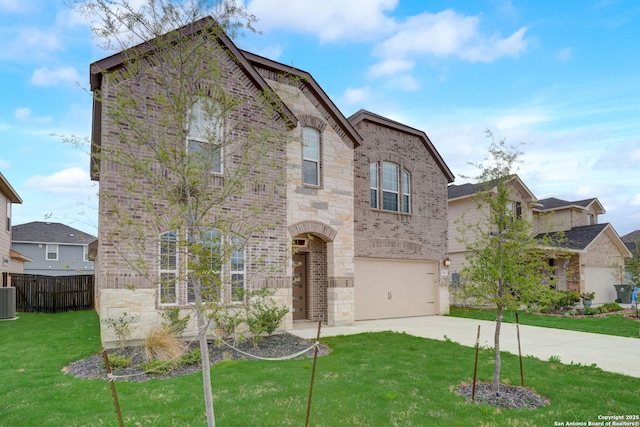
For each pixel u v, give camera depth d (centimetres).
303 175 1395
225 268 675
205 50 518
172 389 672
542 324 1507
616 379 766
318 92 1423
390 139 1734
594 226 2595
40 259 3562
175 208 493
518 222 703
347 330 1303
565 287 2398
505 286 705
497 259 695
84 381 720
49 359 873
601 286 2534
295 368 807
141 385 694
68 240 3662
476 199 839
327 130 1454
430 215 1847
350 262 1472
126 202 928
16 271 2500
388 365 838
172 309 1048
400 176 1756
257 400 623
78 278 1973
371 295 1628
